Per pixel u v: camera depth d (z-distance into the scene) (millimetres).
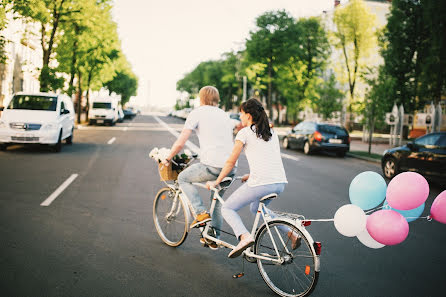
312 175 11359
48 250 4516
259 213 3785
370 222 3494
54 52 27062
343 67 37031
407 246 5250
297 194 8414
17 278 3758
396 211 3529
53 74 23609
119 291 3568
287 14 39250
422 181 3381
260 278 3973
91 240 4914
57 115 14109
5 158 11742
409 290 3861
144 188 8172
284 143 20516
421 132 30859
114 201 6953
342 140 17391
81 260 4270
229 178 4207
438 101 27109
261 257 3719
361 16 34594
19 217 5750
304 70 37688
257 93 51250
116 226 5520
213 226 4441
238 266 4270
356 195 3654
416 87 28906
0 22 18625
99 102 35844
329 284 3938
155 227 5559
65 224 5512
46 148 14953
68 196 7191
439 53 25938
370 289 3852
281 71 38875
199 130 4363
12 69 29547
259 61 40812
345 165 14398
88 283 3711
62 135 14602
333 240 5328
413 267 4480
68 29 26234
